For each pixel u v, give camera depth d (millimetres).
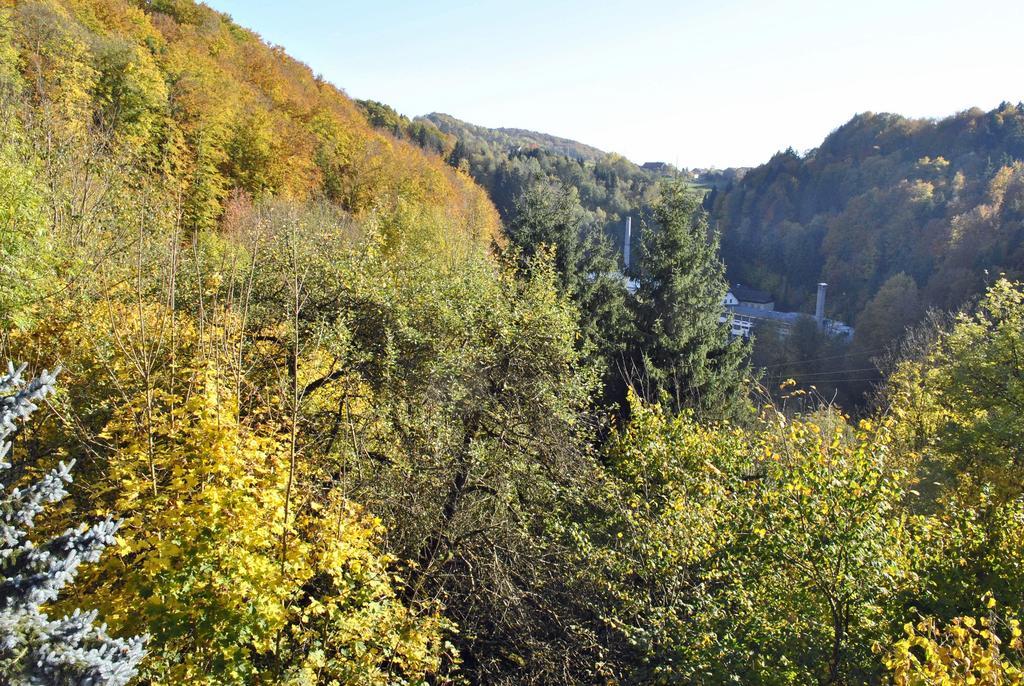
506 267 15836
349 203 44250
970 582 8562
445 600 10195
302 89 61219
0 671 3008
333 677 7000
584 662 9906
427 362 11039
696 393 20734
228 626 5457
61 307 9086
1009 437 14883
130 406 6609
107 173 11398
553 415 11656
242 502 5762
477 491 11227
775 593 8000
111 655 3312
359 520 8102
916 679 5059
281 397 8203
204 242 13594
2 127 10461
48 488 3322
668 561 9281
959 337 17500
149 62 29594
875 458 7211
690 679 7480
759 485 8266
